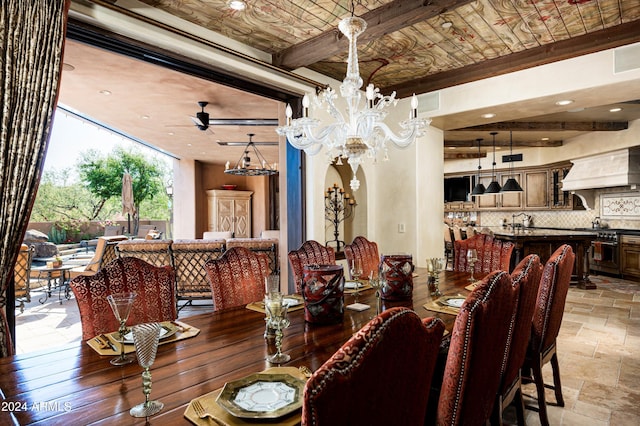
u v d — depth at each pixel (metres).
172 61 2.83
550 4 2.68
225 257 2.27
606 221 7.57
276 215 11.07
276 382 1.14
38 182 1.95
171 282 1.98
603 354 3.24
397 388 0.85
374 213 4.69
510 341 1.58
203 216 10.35
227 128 6.09
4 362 1.33
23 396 1.08
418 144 4.41
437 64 3.82
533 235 6.08
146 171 15.68
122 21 2.37
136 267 1.88
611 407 2.35
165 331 1.63
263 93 3.62
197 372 1.25
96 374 1.23
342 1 2.57
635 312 4.56
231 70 3.12
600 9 2.76
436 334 0.95
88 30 2.30
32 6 1.89
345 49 3.05
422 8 2.41
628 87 3.24
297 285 2.61
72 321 4.43
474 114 4.12
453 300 2.06
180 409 1.01
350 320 1.81
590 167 7.31
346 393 0.73
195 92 4.31
